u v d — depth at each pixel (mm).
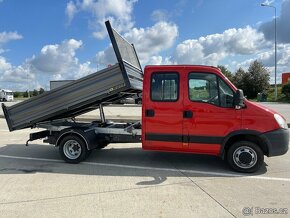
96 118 15430
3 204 4828
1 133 12383
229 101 6445
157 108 6746
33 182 5930
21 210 4594
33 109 7660
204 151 6613
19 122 7820
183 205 4754
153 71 6762
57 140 7441
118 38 7051
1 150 8953
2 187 5641
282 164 7227
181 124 6637
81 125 7914
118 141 7594
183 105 6609
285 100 45094
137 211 4539
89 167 7043
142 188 5559
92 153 8438
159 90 6742
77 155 7355
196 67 6602
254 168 6461
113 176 6324
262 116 6340
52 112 7500
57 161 7645
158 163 7363
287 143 6461
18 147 9398
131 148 9078
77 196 5152
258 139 6508
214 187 5605
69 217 4344
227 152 6641
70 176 6336
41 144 9852
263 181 5961
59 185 5738
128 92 7855
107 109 26312
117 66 6891
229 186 5664
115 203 4844
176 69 6660
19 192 5363
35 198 5074
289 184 5777
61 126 7848
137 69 8406
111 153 8438
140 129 7387
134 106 31766
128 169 6855
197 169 6832
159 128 6762
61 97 7379
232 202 4871
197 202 4875
